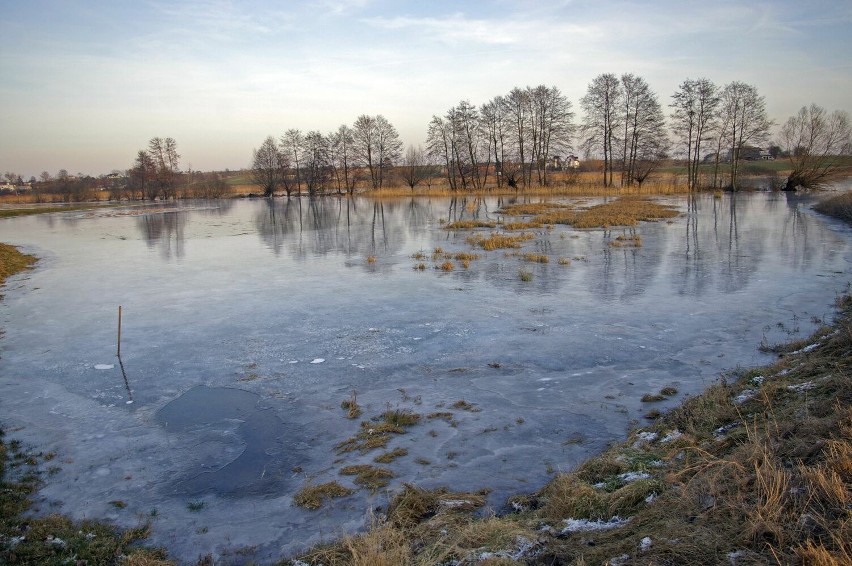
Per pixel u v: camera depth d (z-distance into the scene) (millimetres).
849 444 4965
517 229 30188
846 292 13992
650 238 25359
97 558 5234
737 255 20297
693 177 59969
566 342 11102
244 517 5938
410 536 5336
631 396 8547
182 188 96250
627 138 61312
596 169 104875
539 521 5324
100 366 10586
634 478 5902
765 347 10164
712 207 41312
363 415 8234
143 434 7895
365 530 5590
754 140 56281
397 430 7652
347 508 6004
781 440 5680
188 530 5738
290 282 17781
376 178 88125
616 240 24750
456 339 11508
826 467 4734
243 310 14312
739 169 69000
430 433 7590
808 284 15164
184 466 7023
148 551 5348
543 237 26719
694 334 11281
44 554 5250
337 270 19672
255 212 53688
